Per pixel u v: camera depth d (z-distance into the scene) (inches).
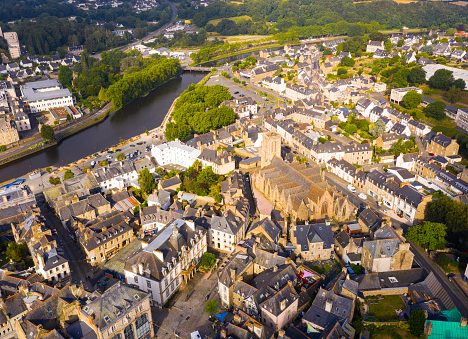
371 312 7411.4
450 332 6811.0
